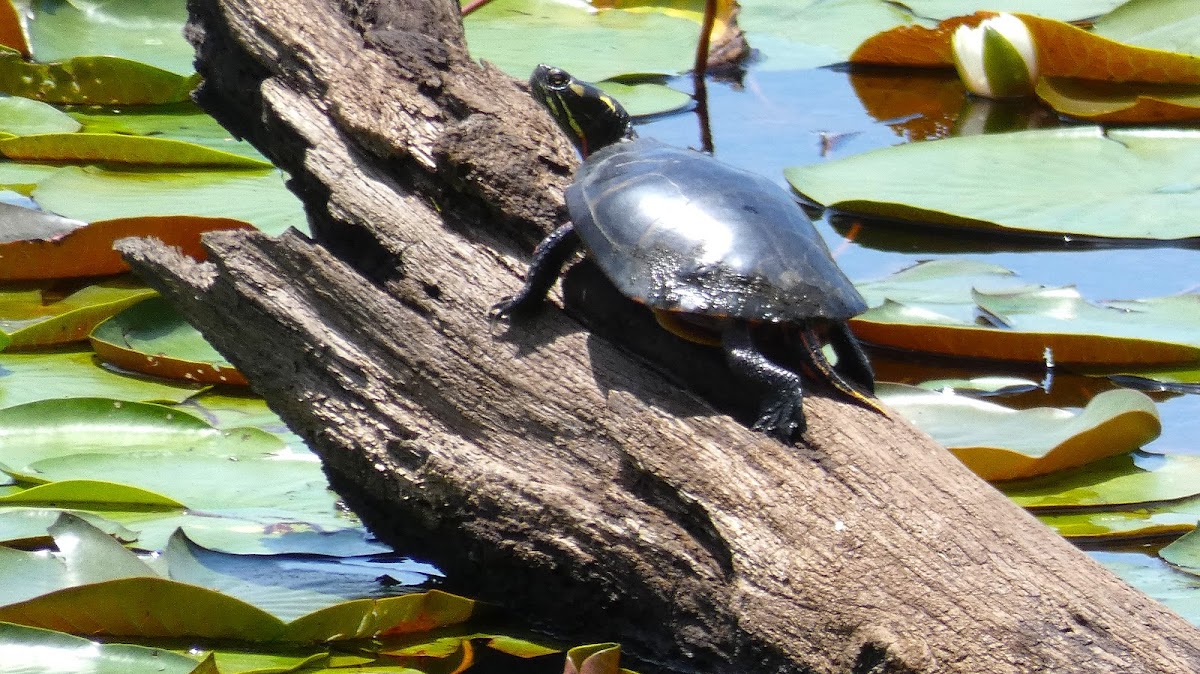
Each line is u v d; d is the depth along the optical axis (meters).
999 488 6.64
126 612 4.98
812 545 5.05
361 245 6.17
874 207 9.91
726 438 5.36
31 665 4.75
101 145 10.40
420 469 5.70
